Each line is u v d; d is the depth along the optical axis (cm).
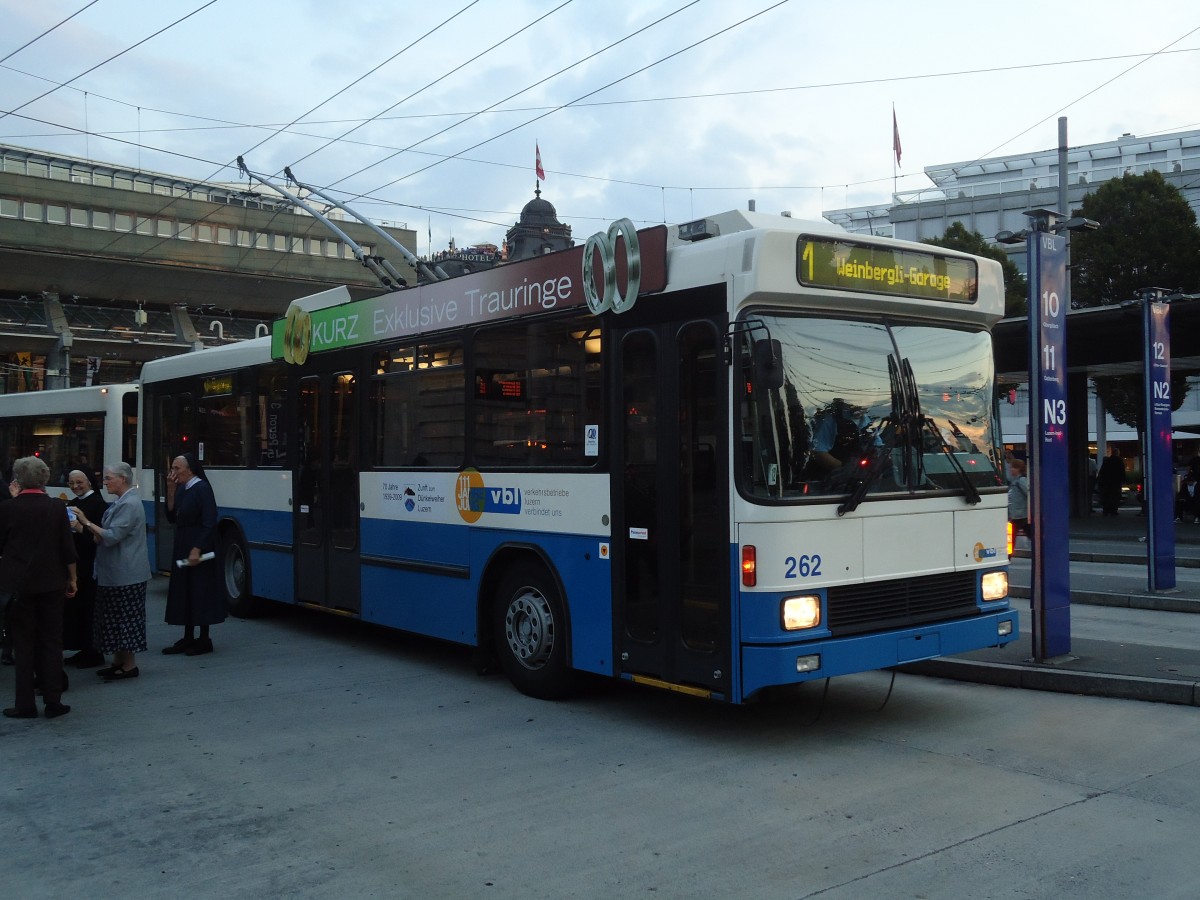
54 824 522
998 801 535
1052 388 833
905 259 679
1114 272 2762
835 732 679
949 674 832
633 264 682
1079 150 5984
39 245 4972
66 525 752
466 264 1819
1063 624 834
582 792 563
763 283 611
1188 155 5709
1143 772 580
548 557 754
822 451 632
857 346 659
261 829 511
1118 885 429
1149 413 1269
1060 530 833
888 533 655
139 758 637
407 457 911
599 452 711
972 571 704
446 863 465
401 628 915
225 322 5697
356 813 533
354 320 988
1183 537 2095
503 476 797
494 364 812
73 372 5097
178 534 981
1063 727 679
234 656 973
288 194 1723
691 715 731
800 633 609
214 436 1243
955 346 718
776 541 605
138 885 445
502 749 650
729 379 618
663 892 430
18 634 743
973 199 4959
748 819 516
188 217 5450
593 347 720
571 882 442
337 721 725
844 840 484
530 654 784
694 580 640
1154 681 738
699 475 639
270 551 1121
